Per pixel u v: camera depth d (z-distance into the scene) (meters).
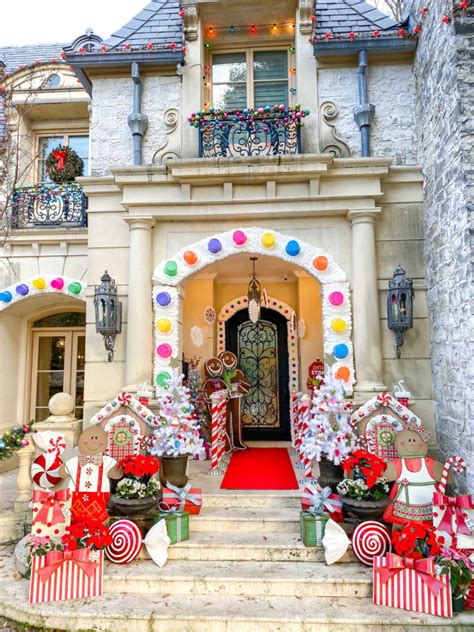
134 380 5.39
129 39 6.16
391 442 4.68
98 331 5.38
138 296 5.52
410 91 5.79
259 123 5.99
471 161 4.38
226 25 6.29
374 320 5.32
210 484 5.11
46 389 8.16
